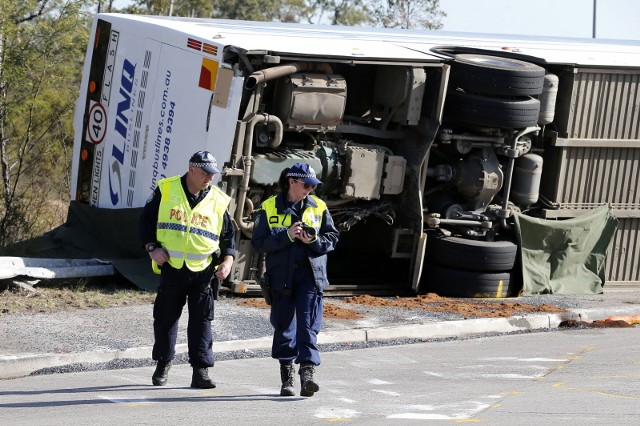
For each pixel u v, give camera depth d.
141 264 25.11
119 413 13.87
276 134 23.98
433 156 27.50
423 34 34.09
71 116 38.94
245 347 19.73
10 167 39.19
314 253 15.31
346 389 16.23
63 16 38.00
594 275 28.84
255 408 14.42
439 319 23.03
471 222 27.00
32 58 37.59
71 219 28.11
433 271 26.83
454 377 17.56
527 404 14.88
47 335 19.09
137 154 26.42
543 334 22.97
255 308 23.12
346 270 29.22
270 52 23.20
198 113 24.33
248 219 24.17
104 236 27.03
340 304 24.58
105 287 24.39
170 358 15.94
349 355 19.61
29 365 17.19
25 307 21.28
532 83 26.16
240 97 23.30
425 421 13.58
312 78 24.03
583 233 28.30
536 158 27.75
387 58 24.81
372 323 22.22
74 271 23.91
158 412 13.97
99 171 27.83
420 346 20.97
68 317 20.80
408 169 26.20
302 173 15.16
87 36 38.44
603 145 28.86
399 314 23.45
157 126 25.72
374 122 26.38
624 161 29.36
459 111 26.14
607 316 25.39
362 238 28.30
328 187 25.20
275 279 15.28
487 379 17.39
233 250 15.58
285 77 24.00
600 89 28.70
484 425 13.23
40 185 38.75
